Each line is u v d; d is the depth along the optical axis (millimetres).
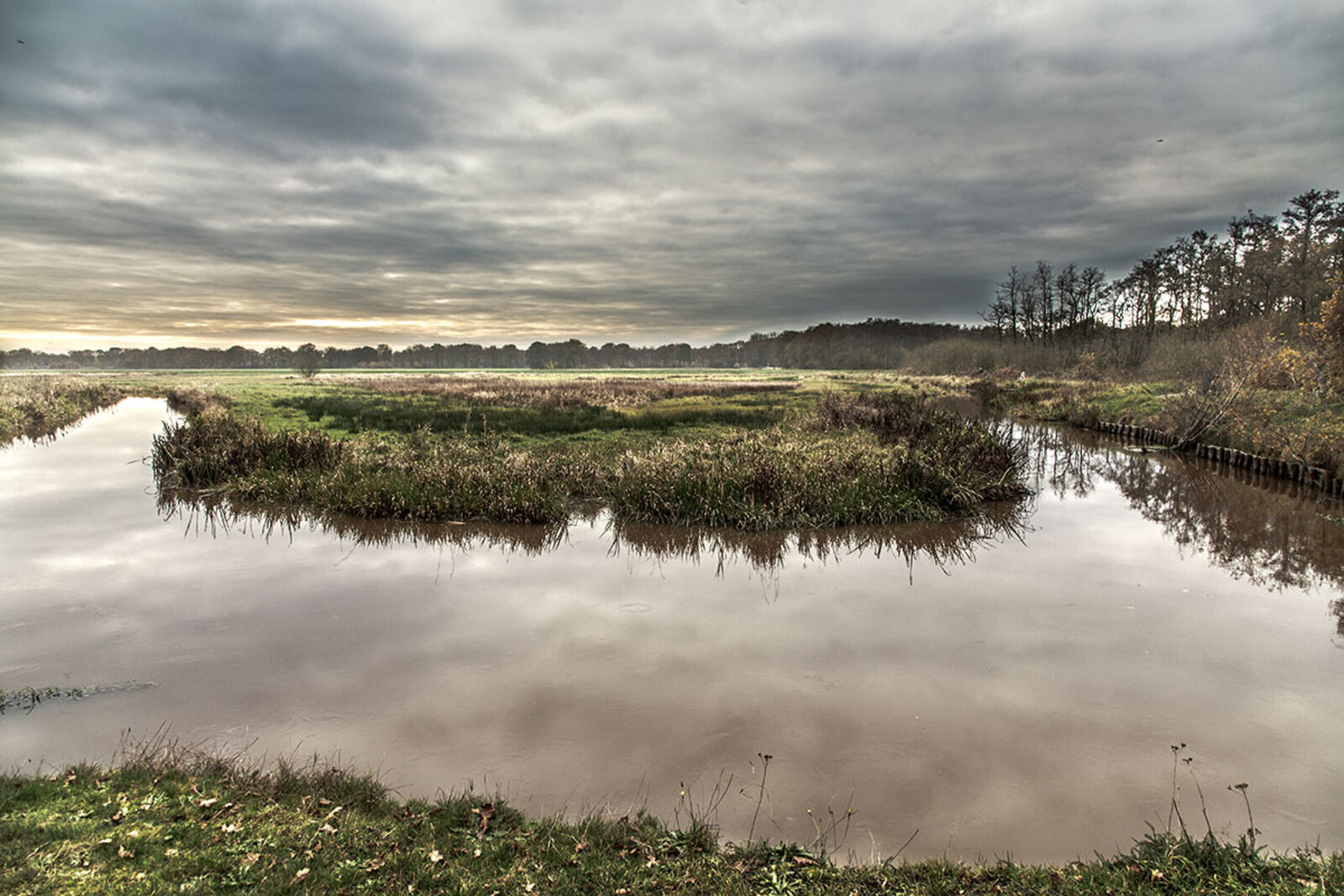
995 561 10219
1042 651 6992
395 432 22016
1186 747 5250
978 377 53656
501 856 3670
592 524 12250
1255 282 38281
